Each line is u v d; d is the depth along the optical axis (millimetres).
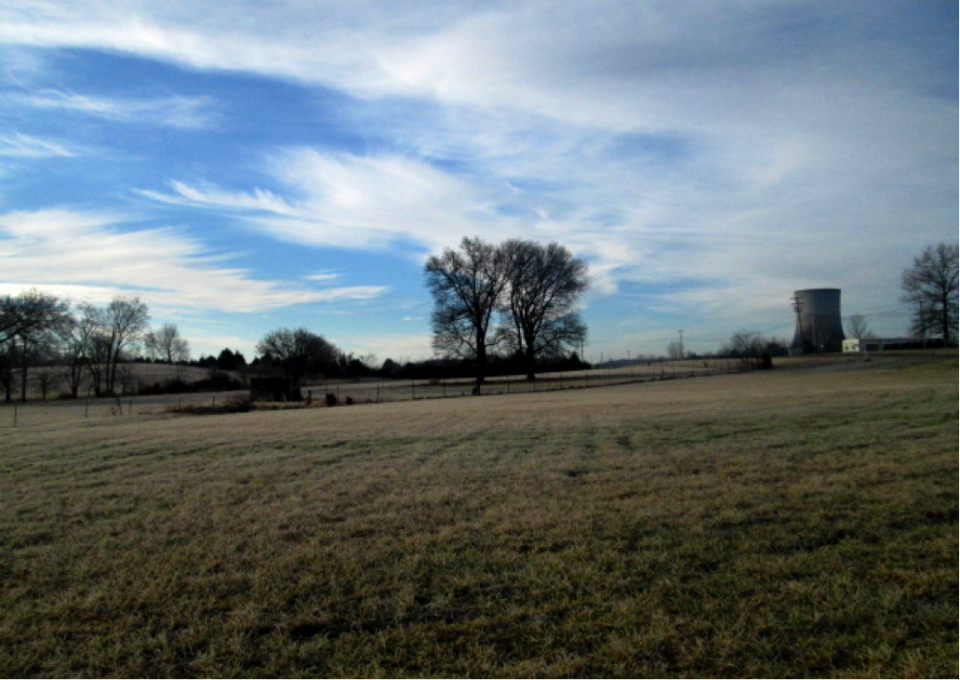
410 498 7984
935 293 78500
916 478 7723
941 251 77438
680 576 4832
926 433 11461
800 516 6285
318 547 5969
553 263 67688
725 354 105938
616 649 3721
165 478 10070
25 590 5027
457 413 23875
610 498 7547
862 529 5777
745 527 6047
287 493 8609
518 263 66812
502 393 46156
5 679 3637
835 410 16469
